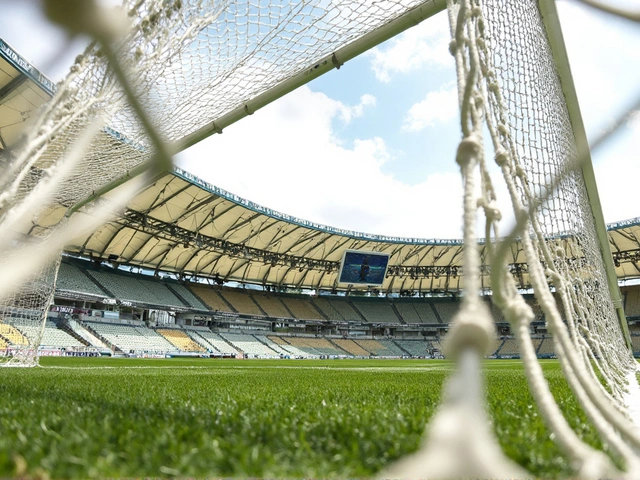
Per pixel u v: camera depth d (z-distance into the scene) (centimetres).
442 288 5159
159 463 122
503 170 205
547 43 426
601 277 638
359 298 5272
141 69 276
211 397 349
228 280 4378
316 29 429
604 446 158
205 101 512
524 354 123
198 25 331
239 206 3228
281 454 133
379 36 425
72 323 3145
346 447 146
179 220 3200
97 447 135
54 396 326
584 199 540
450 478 55
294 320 4606
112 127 496
